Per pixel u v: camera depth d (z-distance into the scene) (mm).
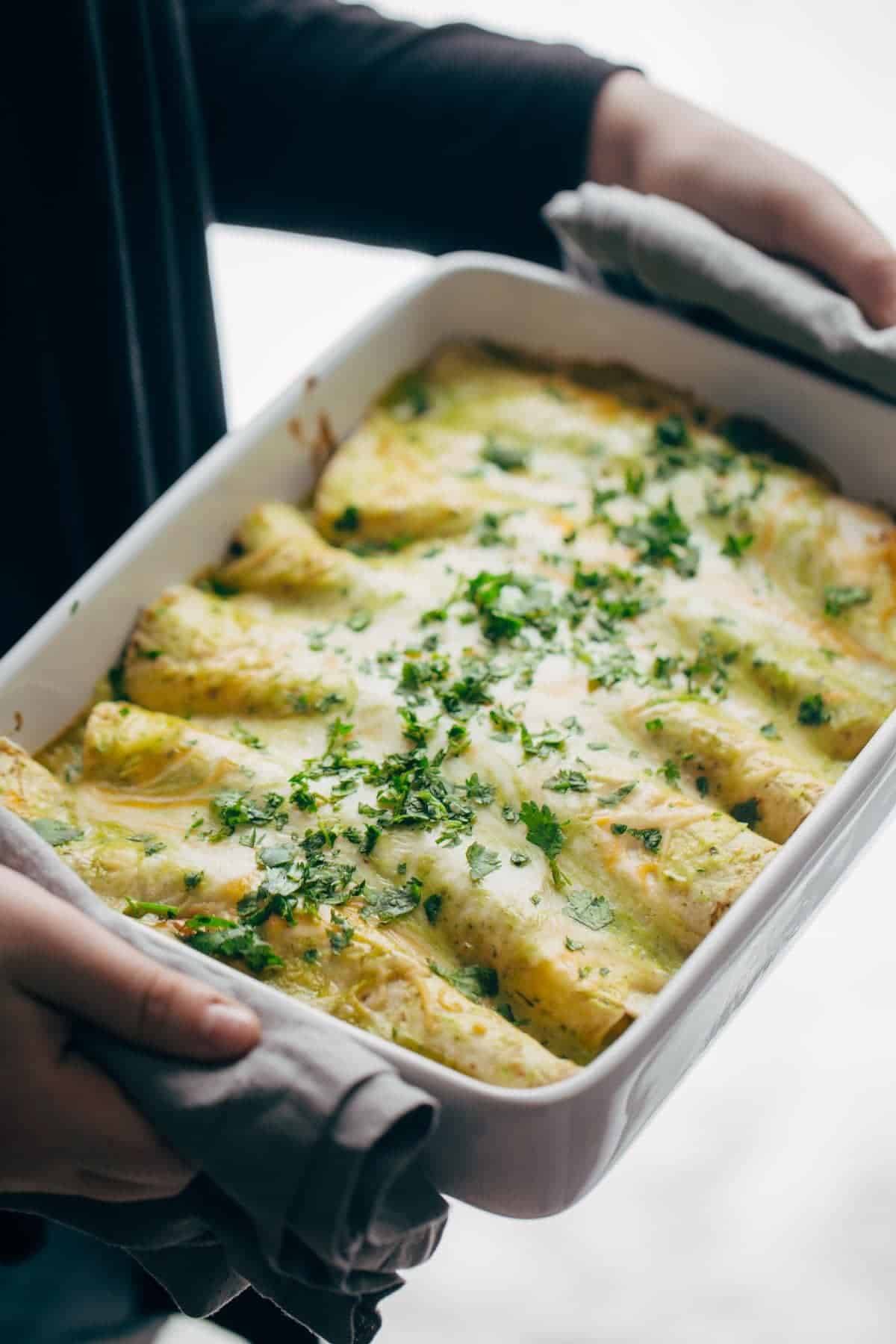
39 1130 1144
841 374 1862
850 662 1662
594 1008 1324
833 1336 2830
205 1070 1105
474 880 1396
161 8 1831
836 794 1346
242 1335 1990
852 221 1824
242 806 1473
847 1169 2998
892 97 3188
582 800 1464
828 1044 3125
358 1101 1062
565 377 1992
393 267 3480
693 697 1581
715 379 1917
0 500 1882
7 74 1694
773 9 3223
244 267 3477
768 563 1773
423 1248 1209
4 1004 1128
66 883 1231
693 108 1978
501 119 2055
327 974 1346
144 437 1993
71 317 1849
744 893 1285
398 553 1812
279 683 1604
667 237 1861
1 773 1511
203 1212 1183
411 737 1524
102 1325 2115
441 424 1946
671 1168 3008
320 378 1876
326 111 2090
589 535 1768
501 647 1627
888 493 1847
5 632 1943
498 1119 1153
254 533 1790
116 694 1673
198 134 1979
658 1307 2877
